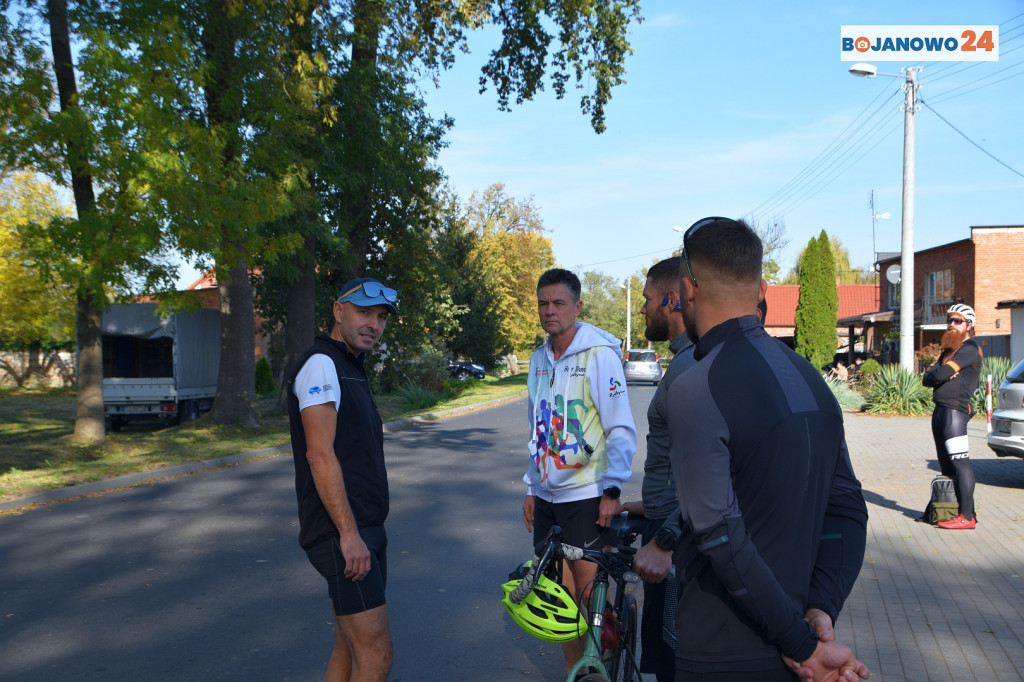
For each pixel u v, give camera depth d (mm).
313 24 16672
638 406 24109
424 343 31078
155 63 13219
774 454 1857
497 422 21328
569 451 3908
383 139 19250
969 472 7969
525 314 58781
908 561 6777
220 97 15070
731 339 2018
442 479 11539
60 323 29844
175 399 21531
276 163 15039
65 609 5770
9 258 24344
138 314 21484
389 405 26359
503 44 18703
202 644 5059
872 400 22375
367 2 17078
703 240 2086
